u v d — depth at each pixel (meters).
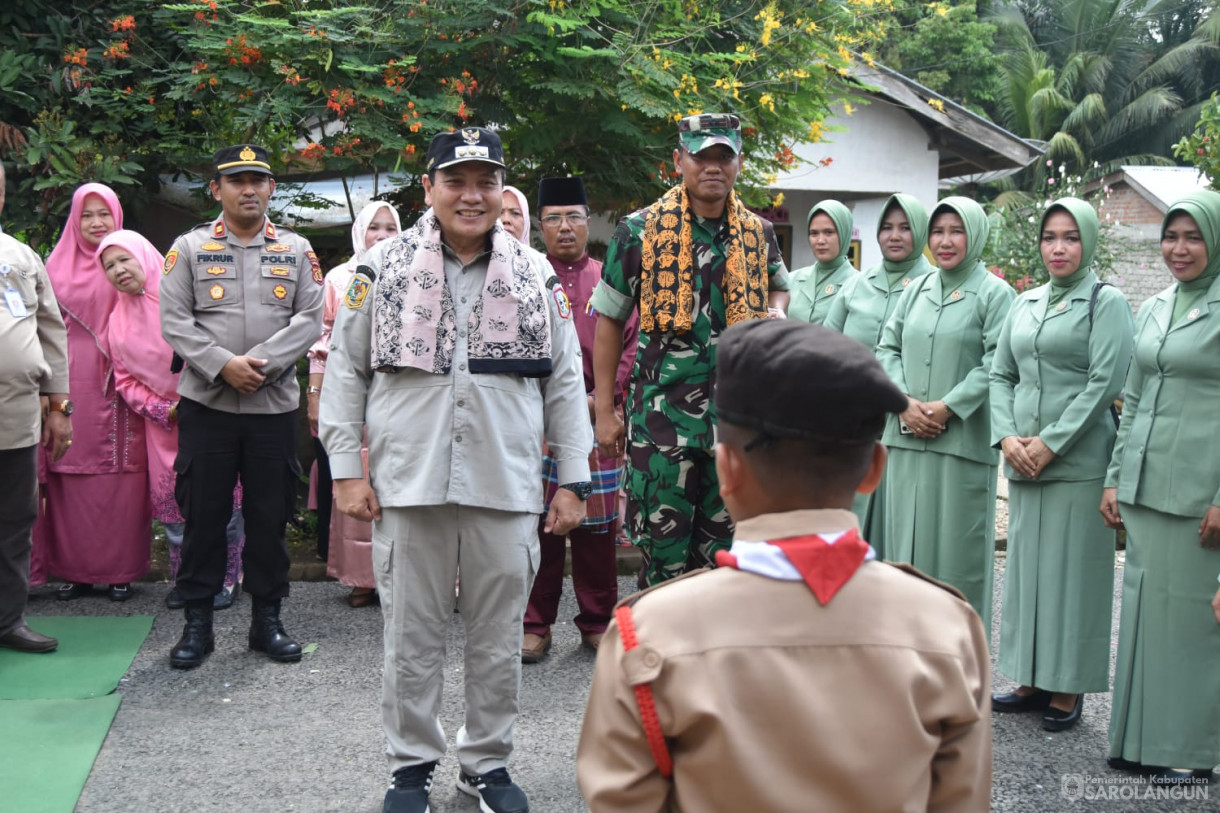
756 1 6.63
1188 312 3.44
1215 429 3.37
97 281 5.16
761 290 3.48
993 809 3.28
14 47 6.39
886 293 5.11
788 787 1.31
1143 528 3.51
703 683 1.34
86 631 4.75
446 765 3.53
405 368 3.01
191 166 6.77
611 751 1.41
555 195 4.78
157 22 6.61
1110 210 16.06
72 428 5.03
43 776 3.31
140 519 5.23
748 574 1.39
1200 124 6.91
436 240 3.05
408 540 3.02
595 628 4.70
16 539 4.40
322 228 7.51
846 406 1.34
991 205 17.22
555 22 5.68
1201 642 3.41
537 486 3.16
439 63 6.23
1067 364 3.91
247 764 3.46
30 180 6.29
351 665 4.42
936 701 1.38
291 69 5.73
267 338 4.43
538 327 3.09
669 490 3.46
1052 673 3.88
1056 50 27.27
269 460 4.42
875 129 10.69
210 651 4.48
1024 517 4.00
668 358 3.46
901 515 4.46
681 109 6.14
